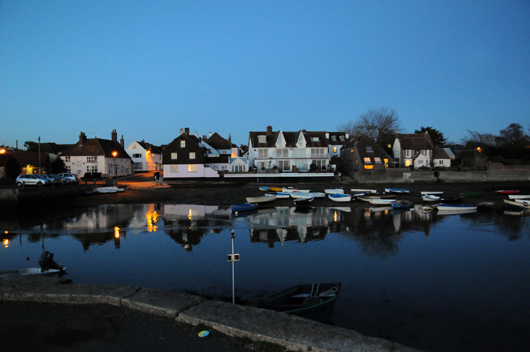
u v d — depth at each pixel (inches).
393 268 567.5
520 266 578.6
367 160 2406.5
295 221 1047.6
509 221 1051.9
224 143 3280.0
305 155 2564.0
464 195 1695.4
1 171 2122.3
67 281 410.9
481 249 694.5
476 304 423.2
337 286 411.2
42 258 474.6
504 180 2258.9
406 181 2228.1
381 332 350.9
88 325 210.7
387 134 3051.2
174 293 252.1
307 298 363.3
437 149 2878.9
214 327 202.2
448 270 555.8
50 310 233.1
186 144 2269.9
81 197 1560.0
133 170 3115.2
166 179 2255.2
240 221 1043.3
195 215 1169.4
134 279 513.3
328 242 756.0
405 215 1184.2
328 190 1723.7
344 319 380.8
